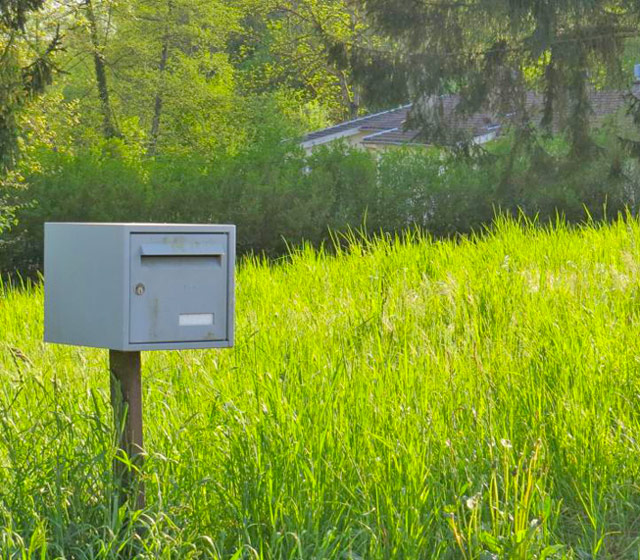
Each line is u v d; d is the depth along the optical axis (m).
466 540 4.09
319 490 4.29
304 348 6.34
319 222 25.83
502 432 5.00
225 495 4.28
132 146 43.34
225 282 4.01
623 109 25.12
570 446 4.92
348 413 4.90
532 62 25.38
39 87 20.39
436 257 10.48
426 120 25.84
